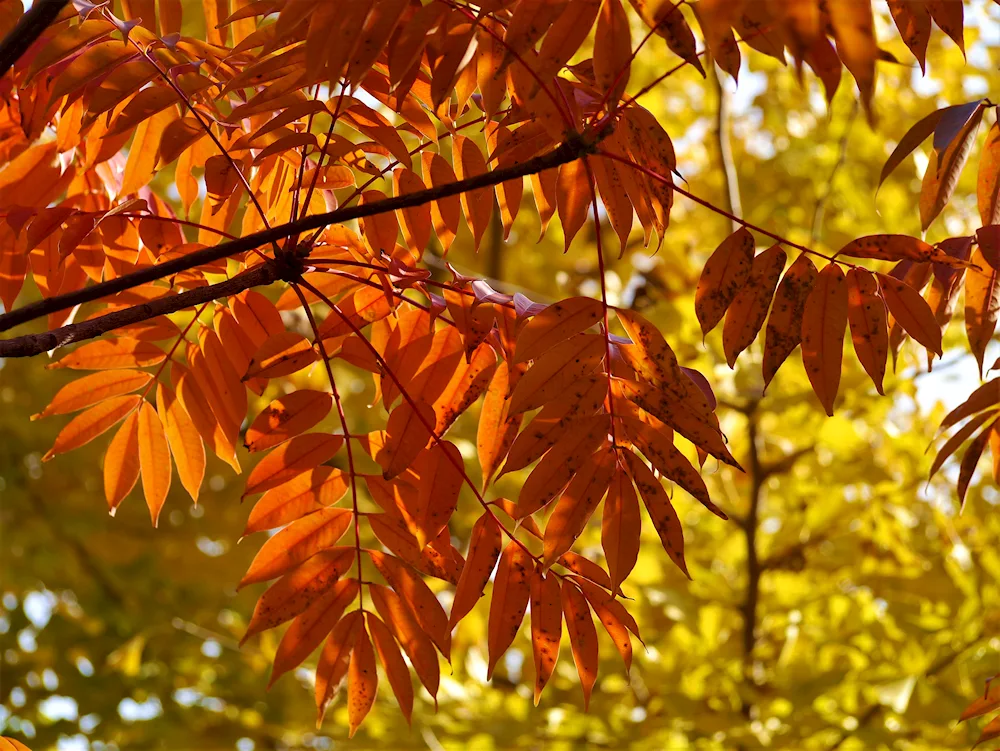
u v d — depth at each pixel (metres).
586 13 1.93
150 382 2.12
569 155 1.94
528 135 2.03
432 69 1.99
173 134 2.01
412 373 2.04
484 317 2.01
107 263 2.12
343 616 2.05
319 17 1.91
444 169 2.06
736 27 1.90
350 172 2.05
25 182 2.12
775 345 1.99
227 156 2.02
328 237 2.07
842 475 3.25
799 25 1.84
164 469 2.14
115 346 2.10
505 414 2.03
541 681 2.03
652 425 2.02
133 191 2.10
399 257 2.08
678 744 2.89
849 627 3.12
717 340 3.19
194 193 2.13
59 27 2.04
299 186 2.01
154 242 2.10
